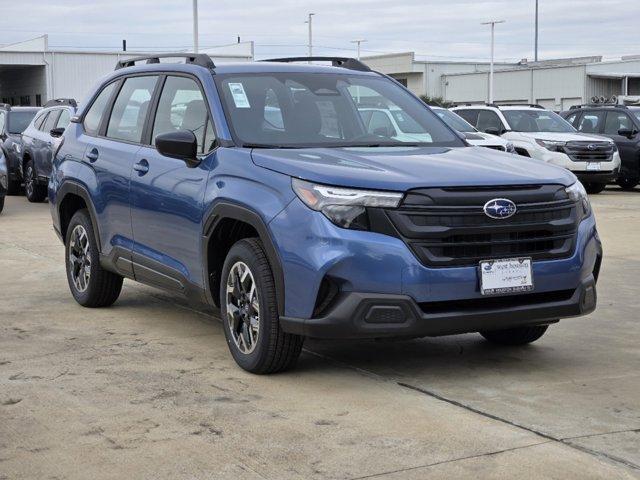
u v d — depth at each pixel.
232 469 3.98
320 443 4.29
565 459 4.07
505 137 19.42
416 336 4.94
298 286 4.96
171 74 6.54
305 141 5.84
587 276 5.37
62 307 7.50
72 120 7.71
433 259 4.88
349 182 4.90
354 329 4.85
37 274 9.09
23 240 11.62
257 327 5.33
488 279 4.98
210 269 5.73
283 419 4.63
